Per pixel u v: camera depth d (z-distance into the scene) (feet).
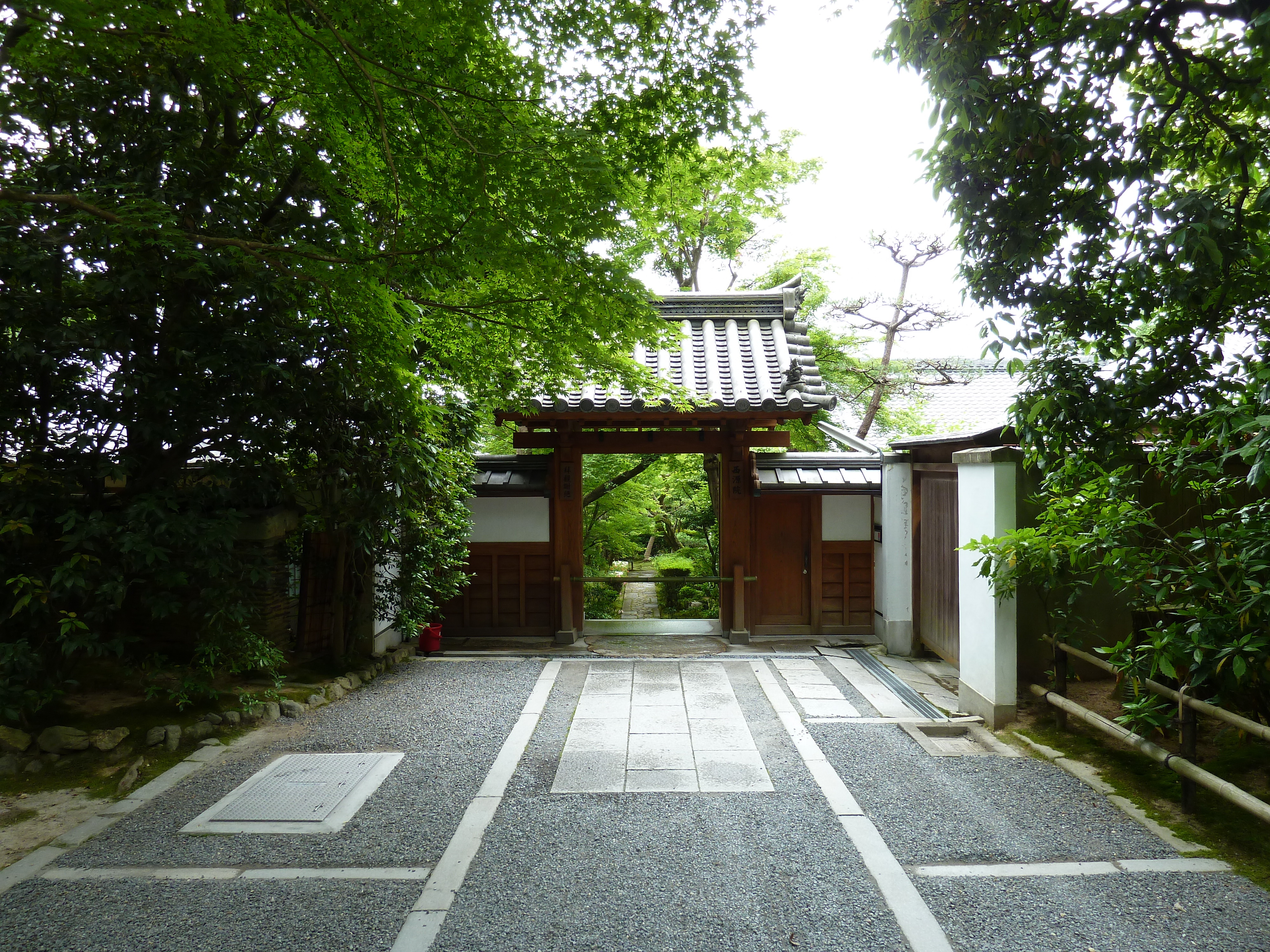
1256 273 12.51
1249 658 11.46
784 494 28.55
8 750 15.01
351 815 12.99
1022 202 13.24
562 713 19.02
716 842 11.87
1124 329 14.17
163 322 17.25
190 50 13.44
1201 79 12.46
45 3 11.16
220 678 19.97
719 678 22.57
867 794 13.74
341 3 12.52
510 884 10.62
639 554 50.16
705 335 29.91
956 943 9.15
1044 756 15.44
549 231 13.97
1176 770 12.39
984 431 18.86
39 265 14.07
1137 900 10.07
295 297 17.35
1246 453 10.27
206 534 15.78
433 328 19.16
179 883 10.68
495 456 29.73
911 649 25.45
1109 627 18.76
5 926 9.59
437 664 24.70
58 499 15.31
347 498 20.97
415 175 15.07
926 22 13.04
